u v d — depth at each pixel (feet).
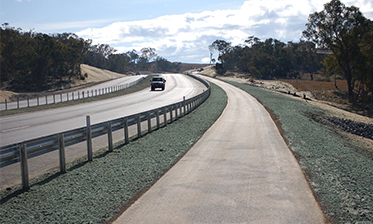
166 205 20.76
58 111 90.79
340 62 214.07
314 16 209.56
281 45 481.87
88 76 374.43
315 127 62.03
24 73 288.10
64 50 304.09
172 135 48.37
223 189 23.94
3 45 279.28
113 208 20.17
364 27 200.13
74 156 36.58
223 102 112.57
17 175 29.12
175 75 436.35
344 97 223.30
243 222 18.21
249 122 64.08
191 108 86.22
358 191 23.53
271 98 138.21
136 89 198.90
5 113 86.99
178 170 29.30
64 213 19.36
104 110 90.17
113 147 39.86
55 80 313.94
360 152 46.85
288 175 27.71
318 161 33.12
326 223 18.10
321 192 23.22
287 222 18.20
